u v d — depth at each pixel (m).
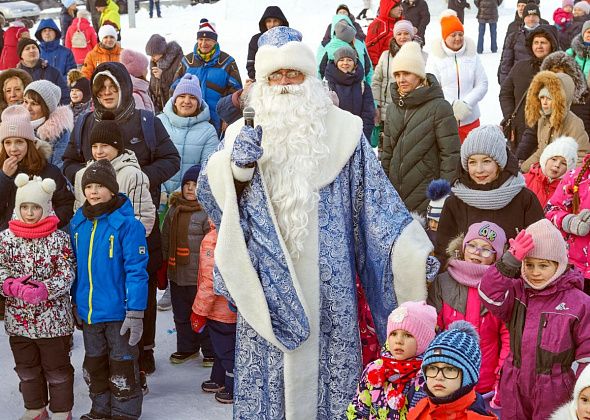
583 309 4.34
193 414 5.64
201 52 9.31
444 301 4.79
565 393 4.34
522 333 4.43
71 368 5.52
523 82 9.24
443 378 3.66
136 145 6.25
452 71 10.24
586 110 8.60
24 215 5.32
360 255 4.75
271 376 4.59
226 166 4.45
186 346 6.52
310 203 4.54
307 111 4.61
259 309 4.47
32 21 28.08
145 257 5.35
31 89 6.95
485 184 5.27
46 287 5.26
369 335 4.84
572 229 5.64
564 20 15.54
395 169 7.55
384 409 4.01
